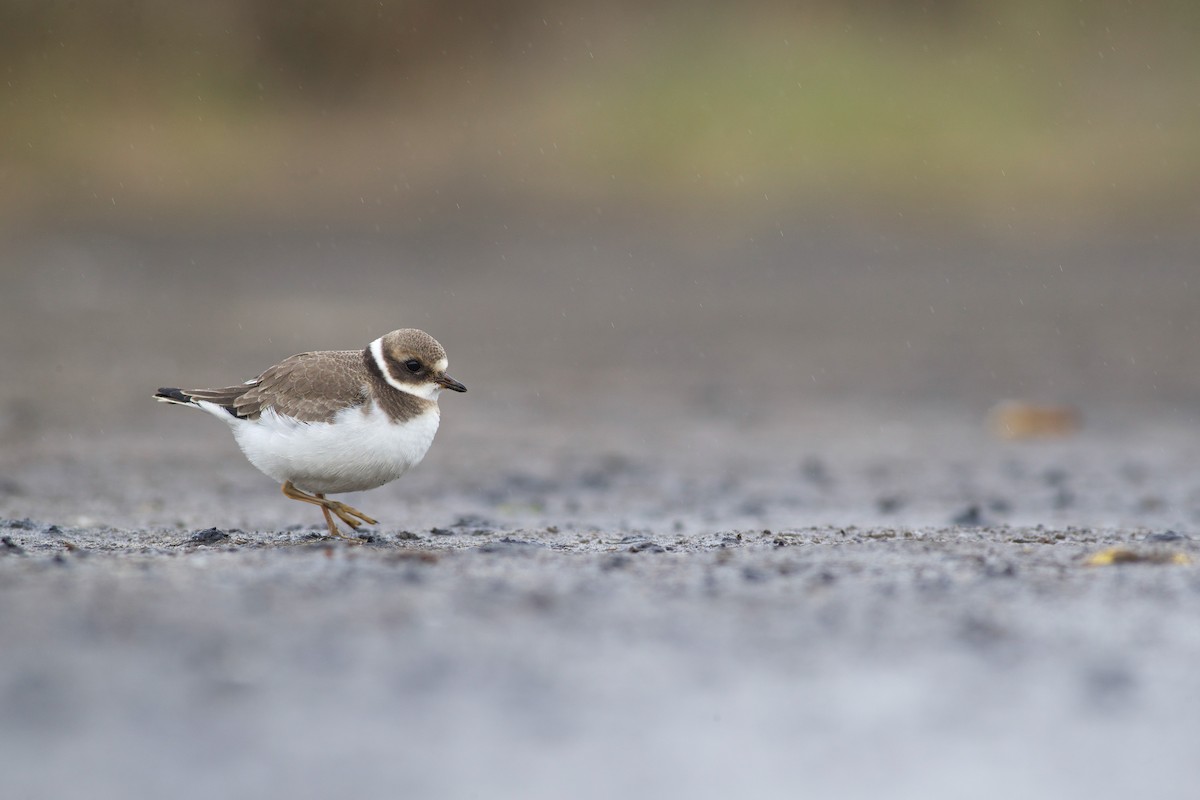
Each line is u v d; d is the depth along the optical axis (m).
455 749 4.55
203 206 33.09
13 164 33.19
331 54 36.53
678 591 6.39
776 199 33.41
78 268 28.00
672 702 4.96
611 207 33.62
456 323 24.02
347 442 7.76
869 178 33.75
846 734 4.72
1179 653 5.46
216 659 5.26
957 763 4.50
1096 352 21.42
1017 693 5.07
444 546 8.06
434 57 36.97
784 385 19.33
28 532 8.58
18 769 4.34
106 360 19.55
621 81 36.34
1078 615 5.98
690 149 34.88
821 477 12.91
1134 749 4.60
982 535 8.62
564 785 4.33
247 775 4.34
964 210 32.75
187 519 9.77
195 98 35.69
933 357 21.36
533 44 37.34
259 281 27.47
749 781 4.38
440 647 5.46
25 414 15.58
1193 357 20.88
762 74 35.75
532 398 18.14
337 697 4.94
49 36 34.72
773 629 5.77
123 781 4.27
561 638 5.61
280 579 6.46
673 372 20.28
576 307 25.88
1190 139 33.81
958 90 35.19
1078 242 30.84
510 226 32.81
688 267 29.70
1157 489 12.05
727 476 12.95
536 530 9.20
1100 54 35.72
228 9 36.19
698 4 37.19
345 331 22.55
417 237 32.03
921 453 14.52
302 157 35.06
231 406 8.02
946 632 5.73
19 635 5.47
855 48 36.00
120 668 5.14
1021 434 15.82
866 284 27.88
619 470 13.23
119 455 13.30
